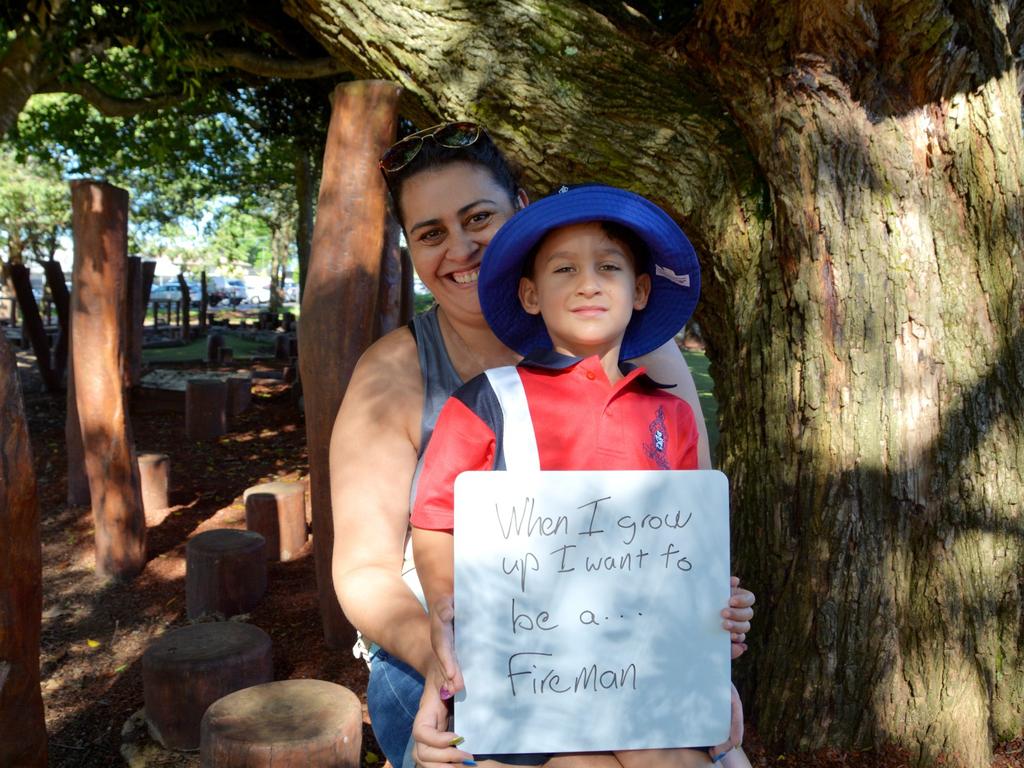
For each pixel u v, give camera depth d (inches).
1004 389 126.0
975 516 125.0
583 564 57.8
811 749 126.3
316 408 144.1
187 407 390.6
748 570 132.6
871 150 121.2
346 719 118.0
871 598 123.0
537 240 64.5
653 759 59.1
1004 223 124.9
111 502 227.1
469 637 56.6
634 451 63.6
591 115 132.4
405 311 366.0
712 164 131.0
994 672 128.9
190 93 307.1
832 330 123.0
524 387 63.6
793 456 126.6
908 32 114.4
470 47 135.3
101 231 229.1
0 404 109.0
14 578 111.6
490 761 58.2
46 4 251.1
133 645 190.5
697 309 144.9
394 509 69.9
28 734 116.0
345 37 143.2
